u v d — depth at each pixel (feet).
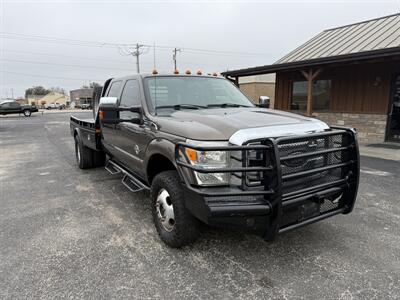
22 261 10.12
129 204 15.46
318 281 8.91
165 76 14.23
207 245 11.05
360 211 14.25
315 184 9.89
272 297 8.25
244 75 48.75
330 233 11.98
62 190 18.01
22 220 13.53
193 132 9.41
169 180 10.46
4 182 20.03
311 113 39.88
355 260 10.02
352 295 8.29
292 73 47.03
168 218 10.84
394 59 31.07
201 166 8.95
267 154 8.70
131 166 14.30
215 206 8.45
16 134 51.21
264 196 8.80
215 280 9.02
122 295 8.39
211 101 13.75
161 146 10.63
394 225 12.69
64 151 32.65
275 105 50.65
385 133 36.42
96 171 22.75
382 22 44.55
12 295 8.39
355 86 38.83
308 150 9.66
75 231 12.34
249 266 9.72
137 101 13.52
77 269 9.62
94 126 18.88
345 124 40.42
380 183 18.84
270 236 8.89
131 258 10.25
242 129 9.16
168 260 10.10
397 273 9.26
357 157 10.43
